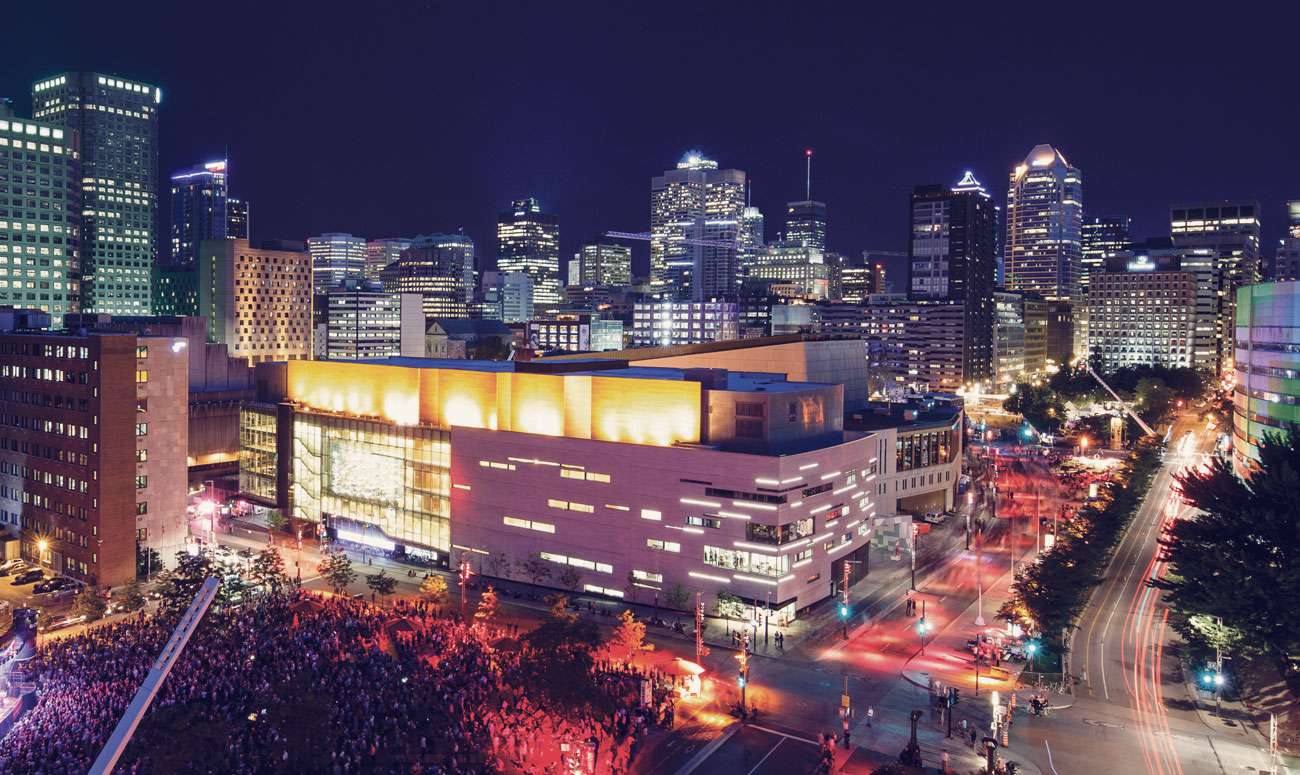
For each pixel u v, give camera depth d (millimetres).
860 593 160250
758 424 150750
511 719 106000
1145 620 147500
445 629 133125
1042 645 127438
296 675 112188
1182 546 128125
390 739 99438
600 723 107438
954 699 114750
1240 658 127188
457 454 174250
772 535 142875
